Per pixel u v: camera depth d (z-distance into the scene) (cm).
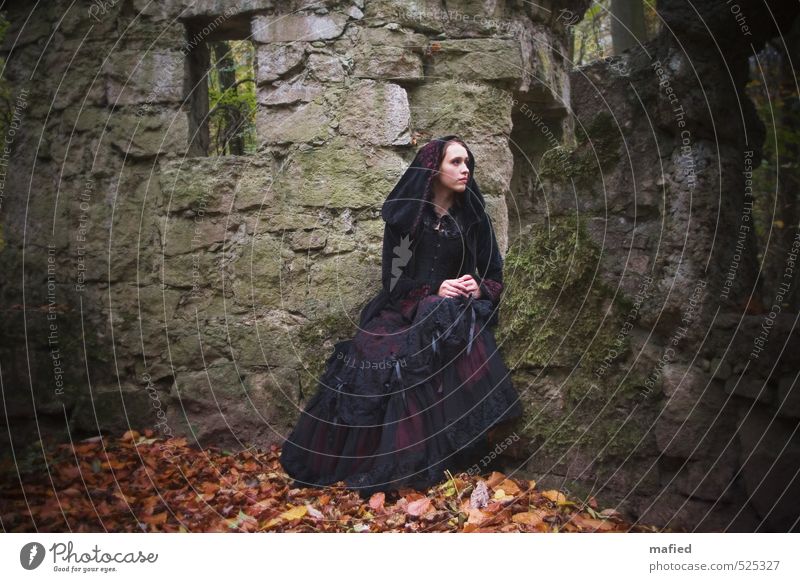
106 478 318
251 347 375
